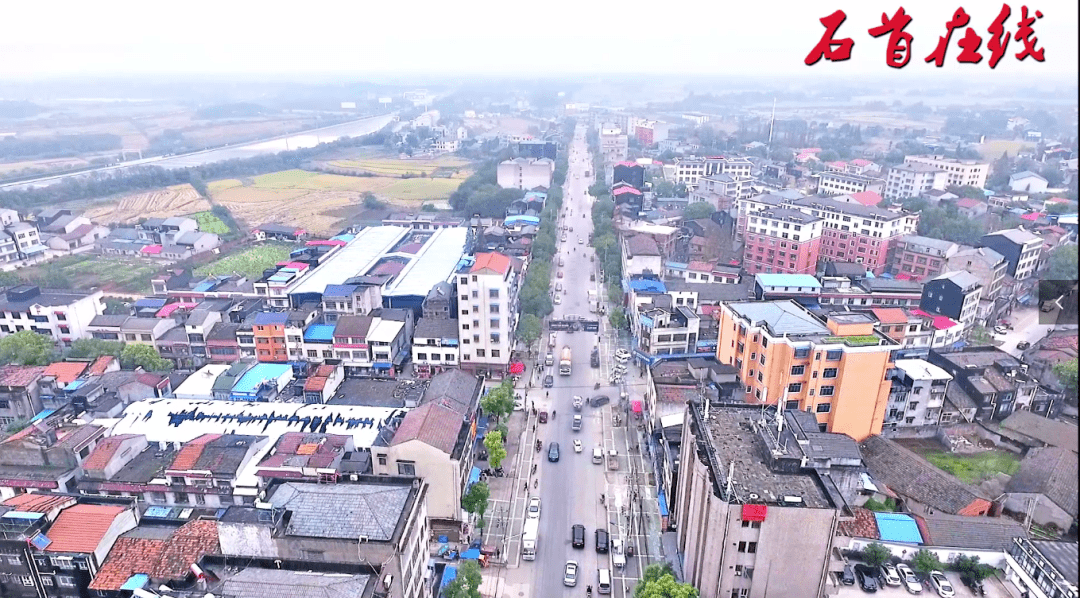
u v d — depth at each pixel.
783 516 72.69
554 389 147.38
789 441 84.62
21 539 80.75
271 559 72.25
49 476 100.06
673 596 75.25
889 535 93.12
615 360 161.62
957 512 99.38
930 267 195.12
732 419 92.69
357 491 78.19
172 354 156.62
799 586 75.88
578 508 107.81
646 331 151.00
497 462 110.88
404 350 160.62
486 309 147.25
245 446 104.38
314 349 151.25
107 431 112.88
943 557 91.38
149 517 90.38
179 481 100.38
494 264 147.75
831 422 114.88
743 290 174.00
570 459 121.06
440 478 98.62
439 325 155.50
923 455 120.12
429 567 87.44
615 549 98.06
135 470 103.75
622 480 115.06
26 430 107.62
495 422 128.62
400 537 72.88
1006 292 186.88
